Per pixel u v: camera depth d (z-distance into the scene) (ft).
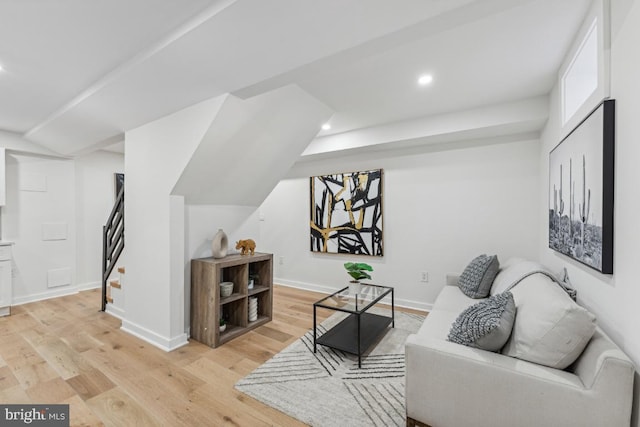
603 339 4.01
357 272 8.34
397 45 4.99
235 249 10.58
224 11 4.32
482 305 5.31
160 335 8.33
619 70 4.06
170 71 6.00
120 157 15.71
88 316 10.64
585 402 3.66
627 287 3.85
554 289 4.97
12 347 8.13
